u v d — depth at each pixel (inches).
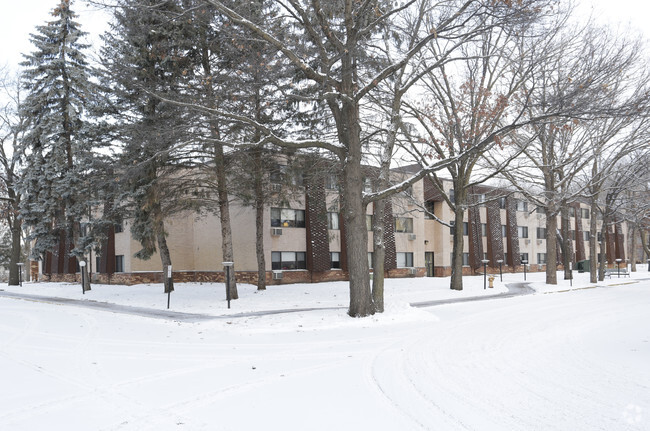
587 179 1289.4
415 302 852.6
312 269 1273.4
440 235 1637.6
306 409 242.4
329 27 575.2
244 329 541.6
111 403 252.7
